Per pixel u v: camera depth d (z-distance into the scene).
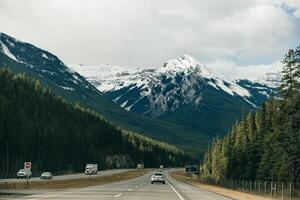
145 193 49.44
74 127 190.12
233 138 127.00
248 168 96.69
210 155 175.75
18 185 66.38
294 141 66.56
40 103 185.62
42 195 42.47
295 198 55.31
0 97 128.25
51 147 154.00
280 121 69.31
